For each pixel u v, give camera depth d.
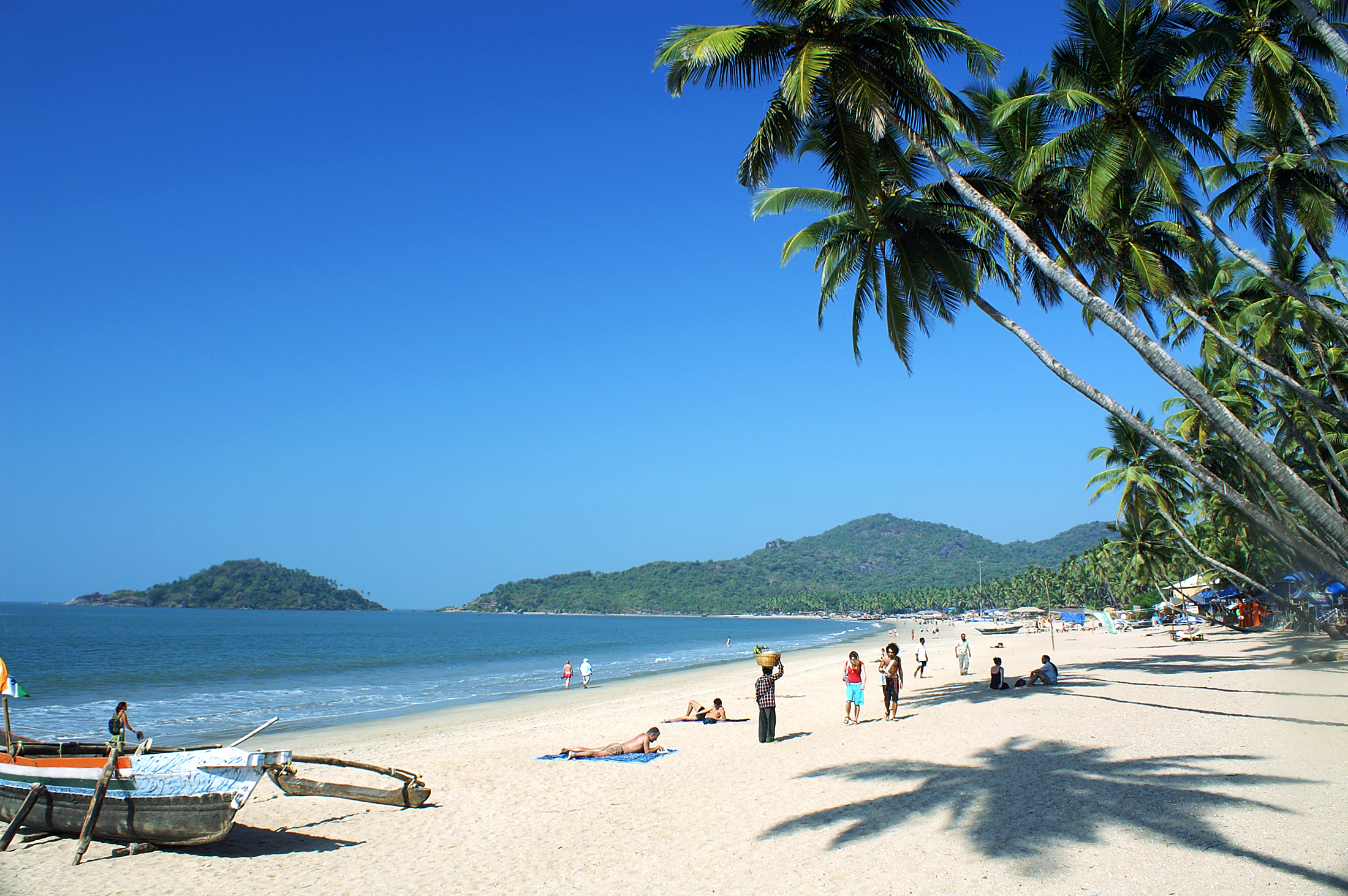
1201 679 20.31
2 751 10.15
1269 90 13.16
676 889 7.27
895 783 10.53
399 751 17.69
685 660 60.69
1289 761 10.23
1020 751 11.89
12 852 9.05
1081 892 6.34
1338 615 31.94
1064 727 13.88
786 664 50.78
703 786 11.67
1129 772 10.11
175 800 8.96
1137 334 10.45
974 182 15.88
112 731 12.40
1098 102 12.11
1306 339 23.72
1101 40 12.67
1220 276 24.06
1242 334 23.66
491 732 21.14
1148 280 15.73
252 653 66.62
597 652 74.56
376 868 8.49
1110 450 36.25
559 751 16.25
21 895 7.73
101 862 8.77
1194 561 50.00
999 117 13.57
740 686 33.50
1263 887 6.11
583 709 27.30
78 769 9.18
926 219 14.65
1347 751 10.59
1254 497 28.67
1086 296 10.99
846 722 16.94
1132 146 12.79
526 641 100.50
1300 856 6.71
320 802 11.59
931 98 11.73
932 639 93.12
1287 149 17.41
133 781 9.03
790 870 7.47
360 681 42.44
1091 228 15.90
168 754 9.19
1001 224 11.45
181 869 8.53
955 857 7.38
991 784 9.95
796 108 10.23
